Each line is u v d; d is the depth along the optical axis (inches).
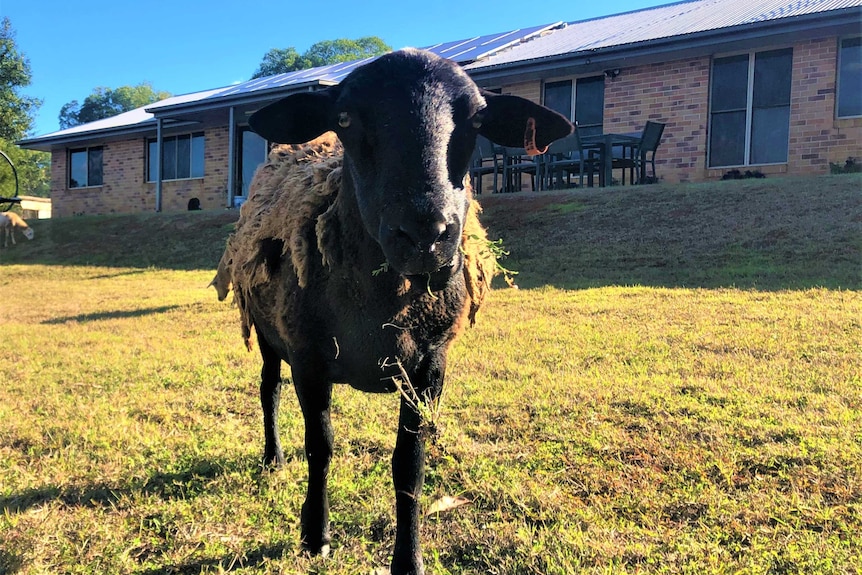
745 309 234.8
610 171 439.8
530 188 546.0
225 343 249.8
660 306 248.4
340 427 153.3
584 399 161.5
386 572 97.8
